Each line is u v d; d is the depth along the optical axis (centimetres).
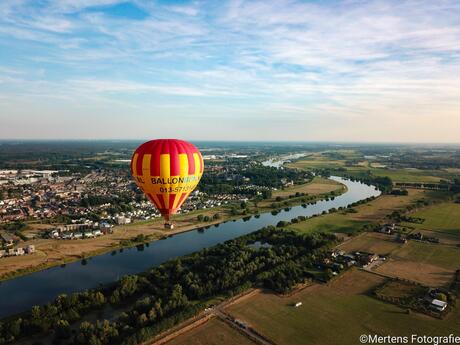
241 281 12756
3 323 9838
